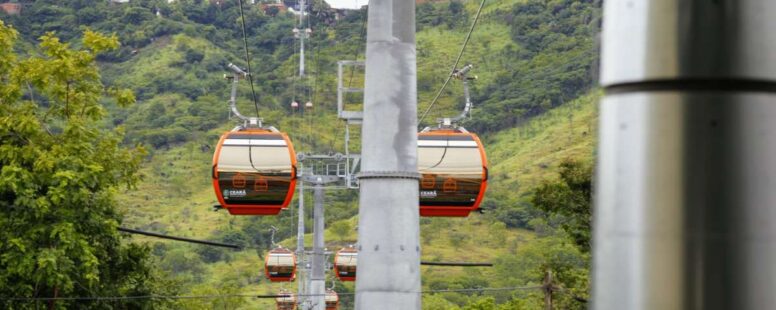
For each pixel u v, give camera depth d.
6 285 30.25
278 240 145.88
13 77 32.41
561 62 168.38
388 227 15.82
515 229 133.62
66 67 32.53
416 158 15.93
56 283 29.78
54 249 30.03
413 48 15.87
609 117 4.86
